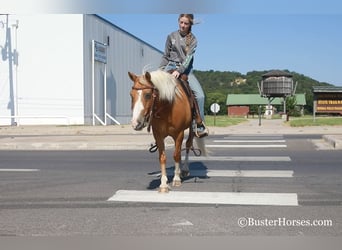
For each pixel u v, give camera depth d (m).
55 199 7.17
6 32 36.25
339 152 13.39
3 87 36.47
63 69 36.50
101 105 40.59
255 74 157.38
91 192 7.69
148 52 56.50
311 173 9.48
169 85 6.95
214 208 6.38
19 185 8.48
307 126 31.56
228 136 21.91
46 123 36.59
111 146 15.87
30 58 36.44
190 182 8.45
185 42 8.04
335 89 79.25
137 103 6.59
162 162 7.45
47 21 36.38
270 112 78.81
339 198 6.99
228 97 115.75
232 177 9.02
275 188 7.82
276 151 14.05
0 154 14.47
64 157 13.23
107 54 42.19
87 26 37.41
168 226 5.53
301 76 151.50
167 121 7.18
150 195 7.30
